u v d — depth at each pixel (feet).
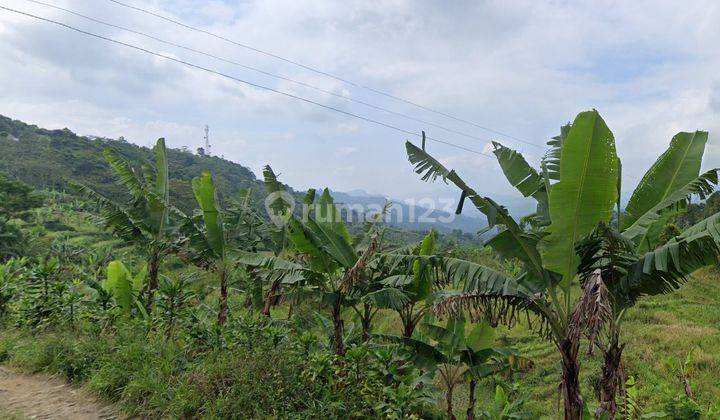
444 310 20.04
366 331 31.12
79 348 29.32
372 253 26.17
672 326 49.01
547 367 41.22
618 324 19.61
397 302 26.53
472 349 27.78
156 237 41.34
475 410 32.35
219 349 27.30
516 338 48.98
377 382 23.11
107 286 39.70
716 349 41.91
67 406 23.93
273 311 56.54
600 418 19.17
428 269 24.31
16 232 137.18
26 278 43.47
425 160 20.34
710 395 32.81
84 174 266.77
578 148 16.69
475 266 20.29
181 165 300.61
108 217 41.34
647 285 17.93
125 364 25.91
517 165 23.79
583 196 17.30
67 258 110.73
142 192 41.11
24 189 164.45
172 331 32.19
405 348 27.27
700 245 16.11
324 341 33.45
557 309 19.21
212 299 55.26
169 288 35.37
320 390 23.07
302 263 36.01
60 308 36.78
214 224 37.06
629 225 21.94
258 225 48.65
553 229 18.01
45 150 290.56
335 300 28.17
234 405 21.12
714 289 64.23
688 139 21.31
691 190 17.95
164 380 24.34
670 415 25.07
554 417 31.86
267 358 24.21
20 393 25.68
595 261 19.20
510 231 19.20
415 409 25.08
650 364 39.37
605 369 19.19
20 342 33.30
